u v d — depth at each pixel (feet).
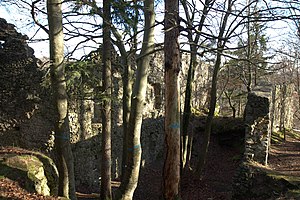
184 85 73.26
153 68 60.64
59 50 21.91
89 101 42.60
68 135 22.68
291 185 29.81
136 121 28.02
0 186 21.99
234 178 33.17
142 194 45.52
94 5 28.94
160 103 64.34
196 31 20.26
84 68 28.37
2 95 38.22
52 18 21.66
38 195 22.47
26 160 26.43
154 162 62.13
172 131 21.20
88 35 30.19
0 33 38.17
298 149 52.80
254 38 58.44
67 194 22.74
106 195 32.91
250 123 36.27
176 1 20.80
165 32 20.98
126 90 37.83
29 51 38.83
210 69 96.32
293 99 102.78
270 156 43.78
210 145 61.93
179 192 21.71
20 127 37.83
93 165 43.98
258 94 36.83
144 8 27.02
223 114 102.27
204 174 50.34
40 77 37.22
